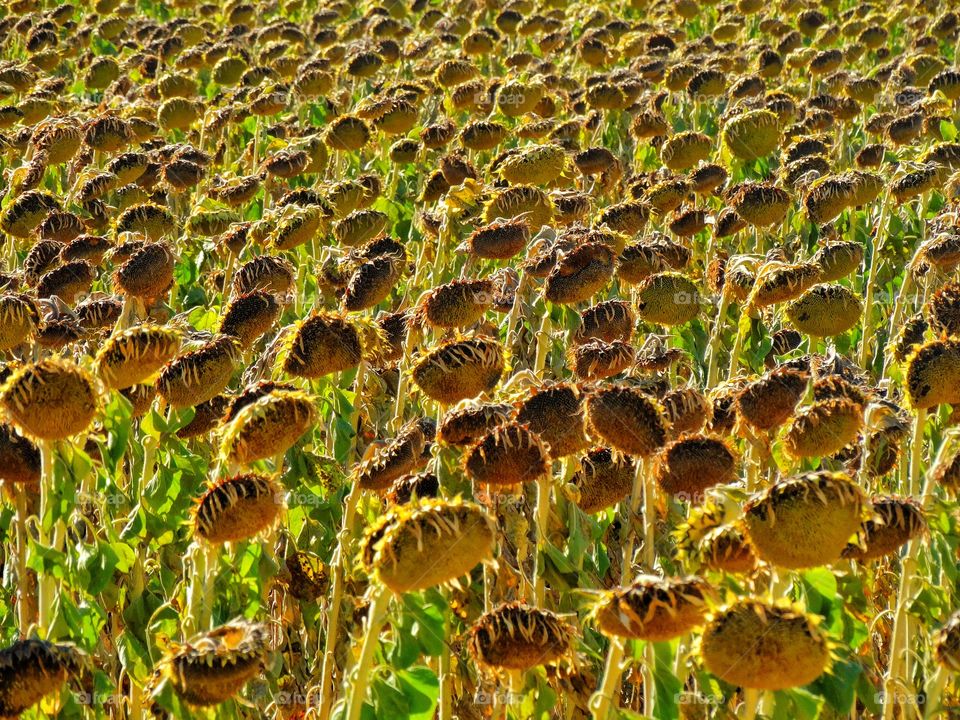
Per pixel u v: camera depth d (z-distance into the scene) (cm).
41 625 375
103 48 1988
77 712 334
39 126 933
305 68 1266
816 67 1335
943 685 345
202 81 1645
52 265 670
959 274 661
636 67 1332
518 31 1595
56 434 345
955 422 455
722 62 1381
